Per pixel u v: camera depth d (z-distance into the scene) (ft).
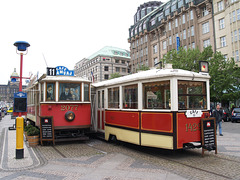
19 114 24.14
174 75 22.65
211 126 24.56
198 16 116.67
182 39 125.80
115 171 19.11
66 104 32.83
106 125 33.27
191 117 23.40
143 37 171.12
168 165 20.72
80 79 34.06
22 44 25.13
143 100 25.52
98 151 27.45
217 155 24.66
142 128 25.21
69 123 32.83
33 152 27.04
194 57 80.64
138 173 18.45
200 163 21.38
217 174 17.99
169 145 22.52
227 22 98.58
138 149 28.40
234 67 80.48
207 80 25.43
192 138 23.36
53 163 21.84
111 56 249.14
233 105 87.35
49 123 31.27
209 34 110.42
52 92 32.58
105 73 243.60
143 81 25.50
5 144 32.63
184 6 123.54
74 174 18.44
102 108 35.37
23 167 20.49
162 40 148.25
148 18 166.50
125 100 28.66
